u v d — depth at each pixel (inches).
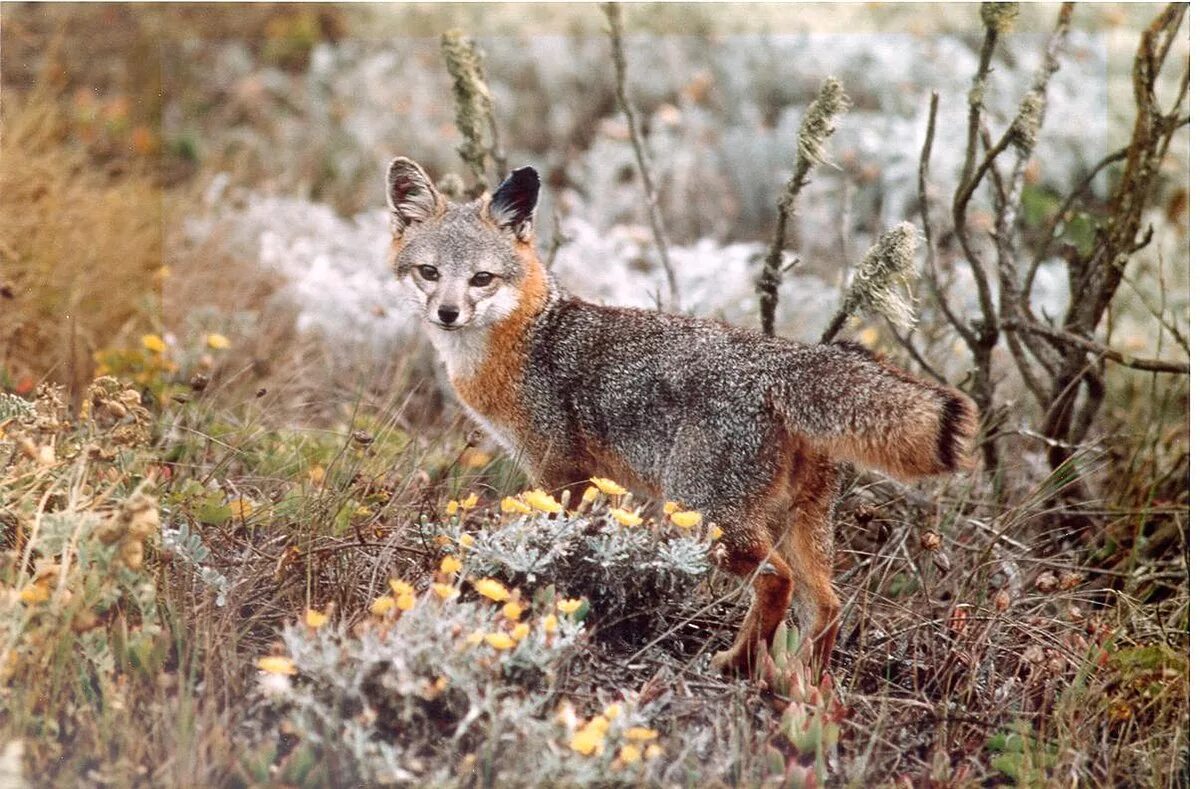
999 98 685.9
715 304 546.9
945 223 618.5
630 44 785.6
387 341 531.5
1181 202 569.9
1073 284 448.5
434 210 408.2
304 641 281.1
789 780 280.2
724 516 341.1
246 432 408.5
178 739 263.3
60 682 276.1
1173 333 433.4
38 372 490.6
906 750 311.4
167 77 762.2
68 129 683.4
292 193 697.0
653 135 734.5
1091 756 318.7
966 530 413.1
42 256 515.5
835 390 327.9
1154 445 439.8
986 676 345.4
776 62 756.6
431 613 286.8
